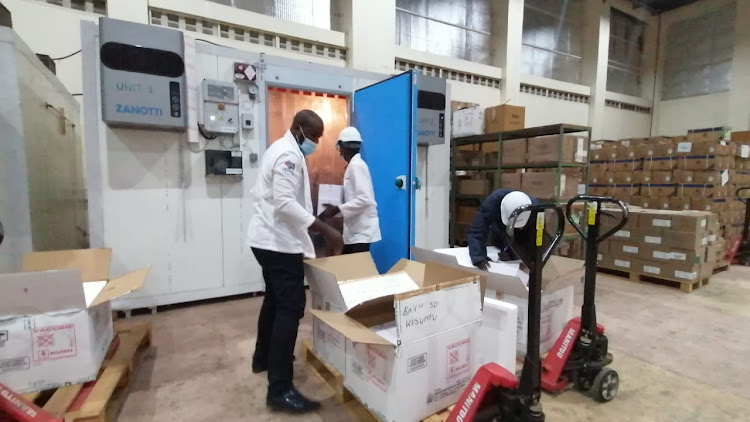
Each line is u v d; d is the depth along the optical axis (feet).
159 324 8.20
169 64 8.11
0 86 6.30
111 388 4.81
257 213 5.30
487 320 5.22
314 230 5.30
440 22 17.13
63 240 8.96
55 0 9.52
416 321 4.13
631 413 5.31
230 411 5.18
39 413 4.00
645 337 7.93
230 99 9.11
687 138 15.66
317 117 5.55
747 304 10.18
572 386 5.94
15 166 6.50
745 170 16.52
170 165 8.84
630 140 17.28
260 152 9.80
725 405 5.54
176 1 10.62
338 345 5.29
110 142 8.21
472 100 17.71
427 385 4.33
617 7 23.24
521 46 19.40
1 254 6.44
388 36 14.26
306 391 5.72
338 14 13.98
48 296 4.49
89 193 8.11
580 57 22.93
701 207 14.58
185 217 9.07
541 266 4.15
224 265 9.61
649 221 12.06
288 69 9.95
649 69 26.27
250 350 6.98
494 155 13.83
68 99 9.30
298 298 5.27
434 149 12.45
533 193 12.19
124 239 8.48
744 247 15.40
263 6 12.50
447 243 13.03
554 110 21.20
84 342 4.73
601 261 13.38
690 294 11.09
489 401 4.25
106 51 7.55
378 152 9.53
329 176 11.80
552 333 6.34
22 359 4.48
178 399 5.43
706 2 23.86
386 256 9.39
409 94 8.45
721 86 23.73
